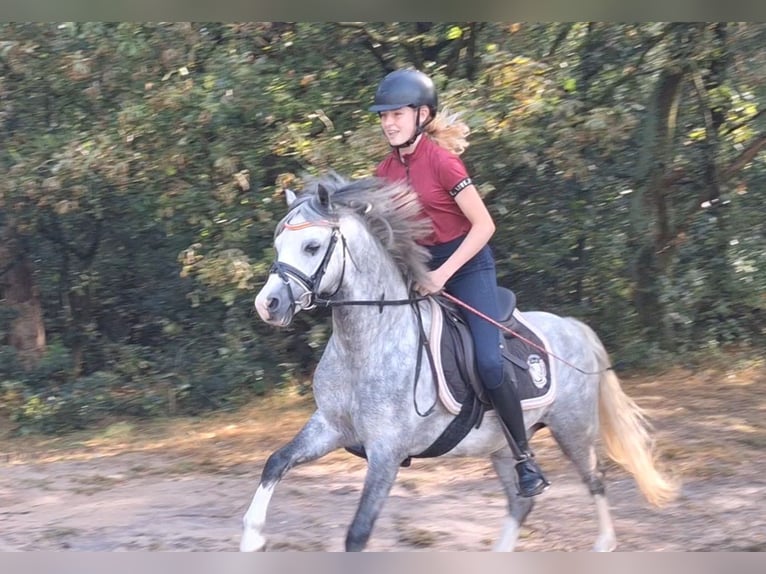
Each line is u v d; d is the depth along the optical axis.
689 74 10.63
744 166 11.68
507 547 5.13
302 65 9.84
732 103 11.23
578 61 10.66
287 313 4.05
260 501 4.29
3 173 9.85
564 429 5.16
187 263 9.79
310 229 4.12
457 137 4.63
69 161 9.12
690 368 11.61
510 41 10.02
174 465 8.16
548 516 6.11
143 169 9.66
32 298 12.76
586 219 11.39
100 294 13.29
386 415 4.29
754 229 12.45
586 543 5.58
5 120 10.29
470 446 4.68
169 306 12.65
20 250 12.54
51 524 6.09
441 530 5.84
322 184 4.22
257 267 9.58
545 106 8.66
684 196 12.22
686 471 7.05
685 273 12.72
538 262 11.43
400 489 6.90
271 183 10.10
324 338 11.11
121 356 12.40
